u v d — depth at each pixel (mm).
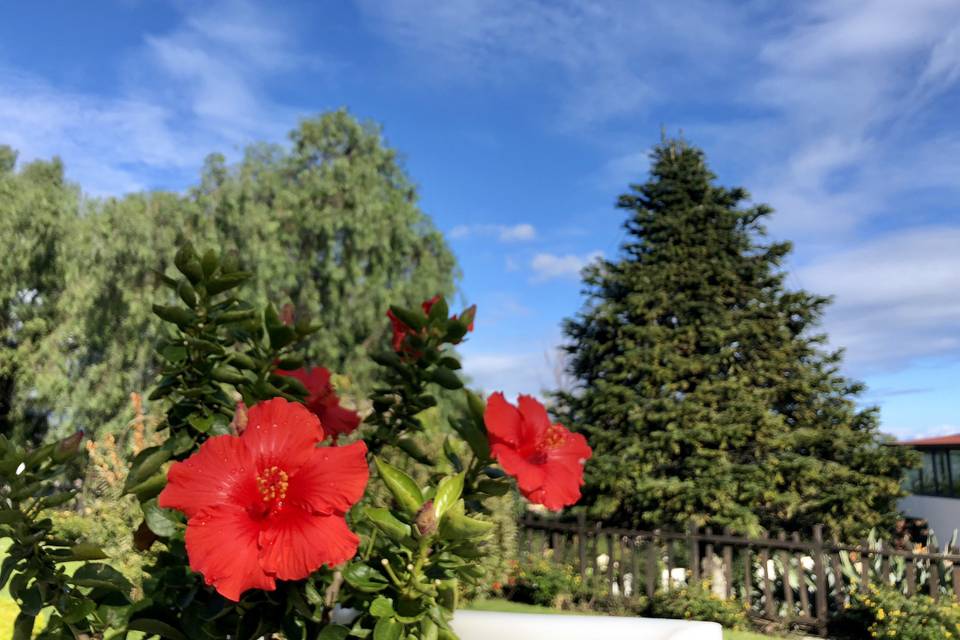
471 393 1922
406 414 2172
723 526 11070
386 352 2107
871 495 11773
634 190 15070
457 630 2395
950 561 9383
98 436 15648
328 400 2117
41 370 17172
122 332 16984
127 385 16781
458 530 1588
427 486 2008
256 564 1418
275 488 1457
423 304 2154
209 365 1801
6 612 2793
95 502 7188
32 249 17766
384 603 1652
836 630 9070
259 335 1955
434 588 1644
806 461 11953
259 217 18031
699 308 13555
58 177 22484
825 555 10078
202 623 1708
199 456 1460
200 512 1430
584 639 2303
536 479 1837
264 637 1796
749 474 11914
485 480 1942
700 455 12344
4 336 17969
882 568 9047
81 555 1679
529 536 11555
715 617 9234
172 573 1735
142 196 18125
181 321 1797
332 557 1422
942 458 16500
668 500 12000
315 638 1763
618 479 12258
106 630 1807
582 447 2010
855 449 12562
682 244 14211
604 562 11766
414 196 22062
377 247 19938
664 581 11000
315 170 20672
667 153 15406
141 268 16828
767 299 13867
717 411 12812
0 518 1569
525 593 10234
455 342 2105
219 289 1801
